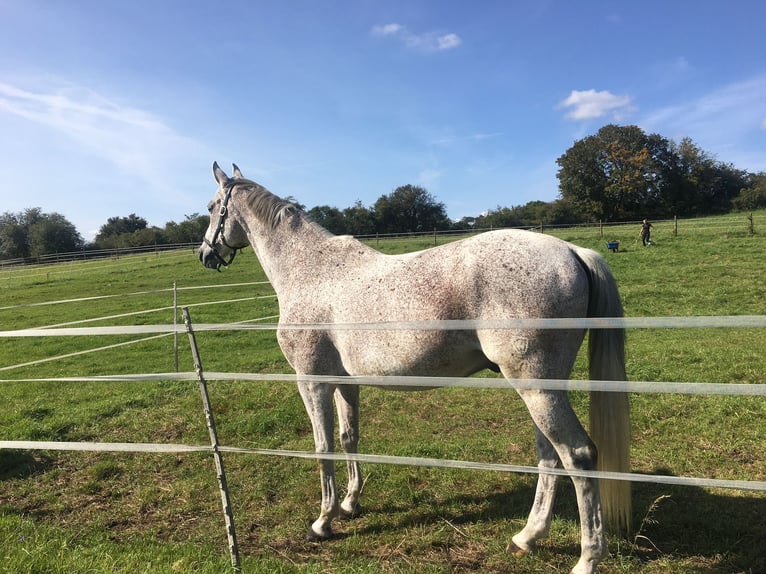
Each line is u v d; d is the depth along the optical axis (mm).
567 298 2383
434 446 4320
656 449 4004
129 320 13398
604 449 2492
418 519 3277
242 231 3799
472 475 3811
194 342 2637
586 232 25922
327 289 3027
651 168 51094
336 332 2934
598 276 2494
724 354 6422
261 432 4984
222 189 3834
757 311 9031
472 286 2471
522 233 2600
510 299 2396
